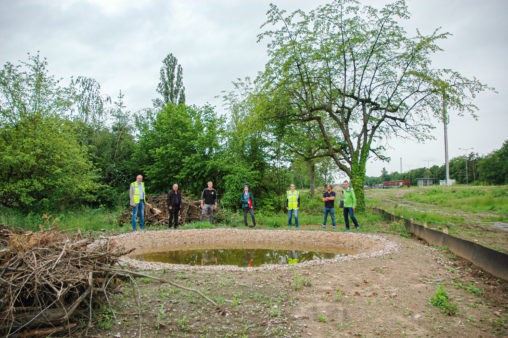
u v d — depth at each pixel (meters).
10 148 12.62
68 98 14.96
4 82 13.16
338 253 9.18
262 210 17.31
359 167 17.16
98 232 11.06
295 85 16.86
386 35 16.09
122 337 3.33
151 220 14.06
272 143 18.50
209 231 11.44
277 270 6.07
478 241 8.08
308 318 3.86
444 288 4.98
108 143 21.73
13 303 3.11
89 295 3.74
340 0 15.46
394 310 4.11
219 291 4.73
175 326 3.59
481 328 3.58
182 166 19.56
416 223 10.52
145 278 5.33
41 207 14.20
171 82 31.84
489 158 51.44
